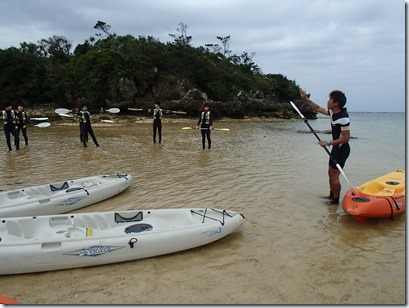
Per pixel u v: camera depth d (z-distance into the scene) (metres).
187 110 40.84
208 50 63.41
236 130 26.23
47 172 8.86
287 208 6.07
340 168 5.92
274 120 46.53
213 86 46.84
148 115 38.16
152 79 41.41
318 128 31.30
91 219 4.83
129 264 3.99
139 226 4.67
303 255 4.26
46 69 45.25
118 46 45.03
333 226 5.22
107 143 15.40
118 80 38.97
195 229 4.36
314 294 3.43
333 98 5.66
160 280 3.66
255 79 62.12
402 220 5.48
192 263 4.04
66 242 3.88
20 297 3.33
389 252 4.35
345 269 3.92
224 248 4.45
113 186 6.66
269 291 3.47
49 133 20.14
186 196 6.78
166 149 13.54
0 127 25.30
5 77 44.16
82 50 50.84
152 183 7.80
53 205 5.64
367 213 5.16
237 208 6.06
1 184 7.61
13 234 4.46
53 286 3.54
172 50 47.00
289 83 73.19
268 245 4.54
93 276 3.73
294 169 9.55
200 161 10.76
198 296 3.38
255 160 11.08
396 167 10.29
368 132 27.05
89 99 40.94
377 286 3.58
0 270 3.64
